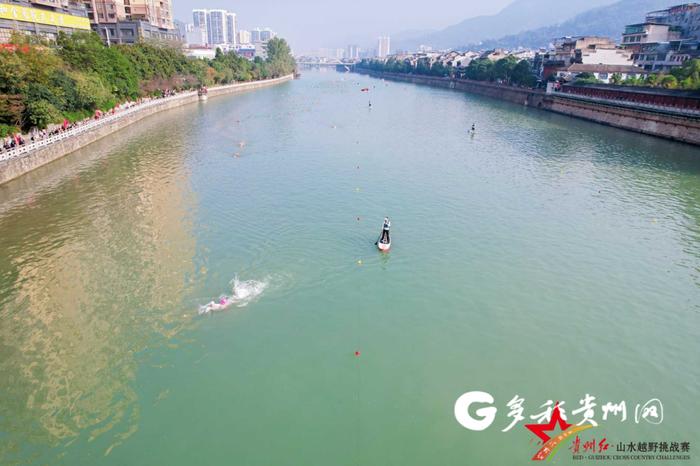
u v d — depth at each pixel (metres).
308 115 117.81
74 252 38.78
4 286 33.78
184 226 44.16
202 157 70.69
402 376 26.12
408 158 71.75
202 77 151.00
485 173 63.94
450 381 25.81
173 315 30.69
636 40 159.38
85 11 125.50
